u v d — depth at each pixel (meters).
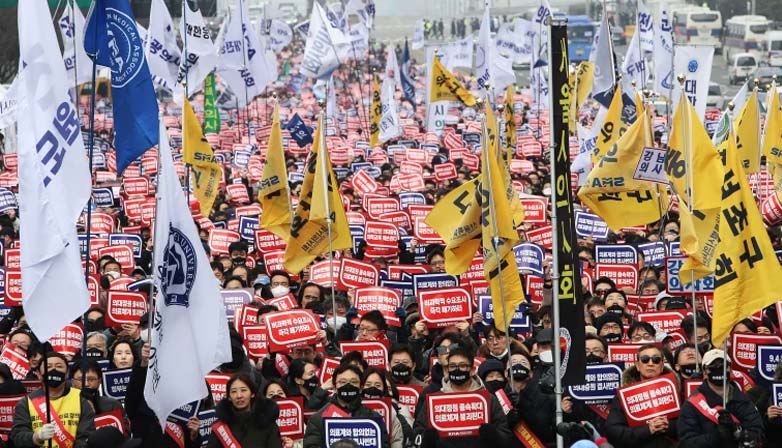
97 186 80.62
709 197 34.06
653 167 41.44
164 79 79.00
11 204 67.44
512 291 34.78
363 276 47.56
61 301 27.92
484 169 34.09
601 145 56.62
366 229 55.59
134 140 34.69
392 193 74.56
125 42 34.41
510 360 32.81
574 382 29.67
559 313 29.53
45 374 27.55
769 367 33.75
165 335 28.39
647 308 46.16
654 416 29.53
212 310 28.70
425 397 30.48
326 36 94.38
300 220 45.78
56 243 28.00
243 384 28.91
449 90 80.12
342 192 73.56
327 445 29.03
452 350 30.72
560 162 29.67
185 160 58.09
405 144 107.69
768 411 30.34
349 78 192.88
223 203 72.25
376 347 37.38
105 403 30.70
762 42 199.12
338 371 29.61
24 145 28.16
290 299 43.75
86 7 127.88
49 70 28.31
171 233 28.48
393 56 131.25
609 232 58.84
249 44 95.75
